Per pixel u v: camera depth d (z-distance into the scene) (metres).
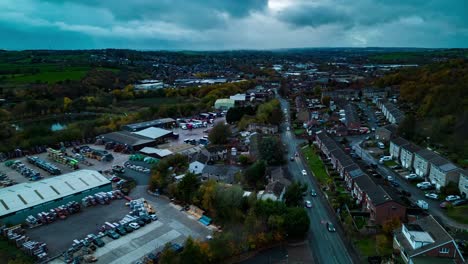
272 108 185.50
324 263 66.62
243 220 80.25
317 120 182.38
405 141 121.00
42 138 148.50
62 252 71.00
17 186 97.06
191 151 140.12
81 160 130.62
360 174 95.00
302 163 123.06
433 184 98.50
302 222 73.62
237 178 103.56
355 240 73.12
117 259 68.38
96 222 83.62
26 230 79.94
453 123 138.50
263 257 69.19
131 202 92.12
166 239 75.44
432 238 62.19
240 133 164.00
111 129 172.25
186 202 92.31
